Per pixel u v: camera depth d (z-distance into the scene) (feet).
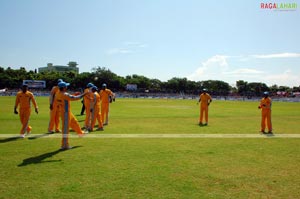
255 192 20.52
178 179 22.94
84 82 337.93
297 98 267.18
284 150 34.06
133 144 36.19
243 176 24.02
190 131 48.24
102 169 25.18
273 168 26.43
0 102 121.70
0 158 28.43
